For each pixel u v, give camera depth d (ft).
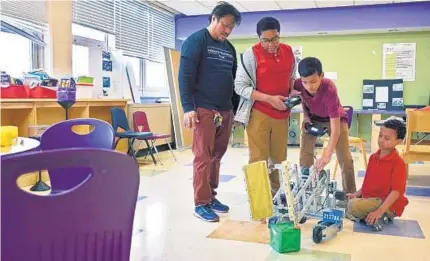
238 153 21.27
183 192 12.20
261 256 7.30
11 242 2.72
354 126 24.41
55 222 2.88
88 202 3.01
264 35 9.07
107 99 16.97
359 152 21.68
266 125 9.57
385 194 9.03
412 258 7.23
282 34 24.47
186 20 25.80
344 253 7.45
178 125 22.40
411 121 12.13
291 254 7.39
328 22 23.32
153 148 20.25
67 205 2.91
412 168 16.65
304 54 25.18
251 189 8.93
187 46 9.00
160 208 10.40
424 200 11.40
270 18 9.20
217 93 9.25
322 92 9.28
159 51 24.56
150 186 13.04
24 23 14.71
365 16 22.74
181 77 9.00
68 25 16.06
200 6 23.40
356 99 24.50
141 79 23.29
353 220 9.34
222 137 9.77
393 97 23.44
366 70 24.26
